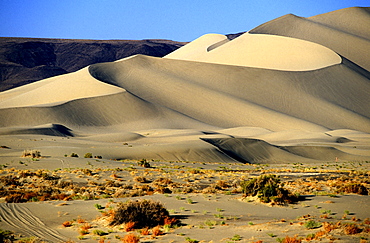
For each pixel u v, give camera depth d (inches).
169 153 2364.7
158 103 4849.9
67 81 5408.5
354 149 3034.0
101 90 4923.7
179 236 510.0
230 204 759.7
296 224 561.0
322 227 521.3
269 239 477.7
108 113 4456.2
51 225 577.0
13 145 2308.1
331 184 1107.3
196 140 2709.2
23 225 572.1
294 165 2321.6
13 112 4173.2
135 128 4197.8
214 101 5024.6
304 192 939.3
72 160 1710.1
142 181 1214.9
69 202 751.7
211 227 561.0
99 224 584.4
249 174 1577.3
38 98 5036.9
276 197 764.0
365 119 4982.8
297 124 4589.1
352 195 873.5
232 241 471.5
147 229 545.3
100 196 883.4
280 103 5177.2
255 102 5137.8
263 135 3747.5
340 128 4734.3
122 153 2246.6
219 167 1971.0
